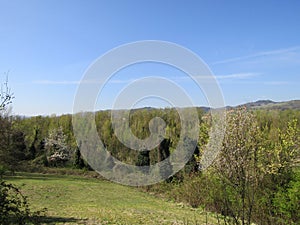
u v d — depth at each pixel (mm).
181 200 17266
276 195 8898
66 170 29016
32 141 33156
